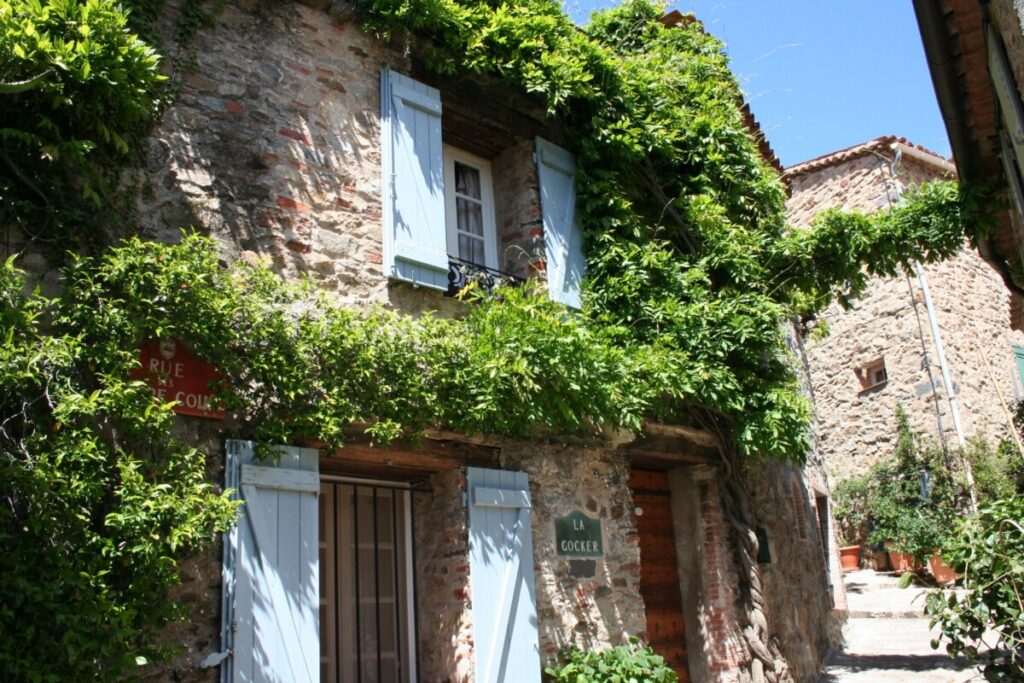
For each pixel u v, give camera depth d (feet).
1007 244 24.93
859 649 33.22
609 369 18.75
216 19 16.34
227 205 15.47
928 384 45.83
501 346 17.42
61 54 12.55
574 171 22.61
